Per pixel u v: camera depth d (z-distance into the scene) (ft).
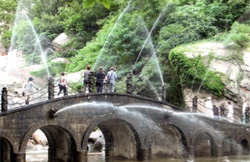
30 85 82.89
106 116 74.49
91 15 160.66
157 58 120.06
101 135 103.14
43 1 192.65
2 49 183.21
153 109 81.51
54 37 176.76
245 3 131.34
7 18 188.44
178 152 86.89
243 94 101.76
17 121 64.69
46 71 147.84
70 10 172.14
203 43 116.78
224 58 107.24
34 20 179.93
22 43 172.55
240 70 104.58
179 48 112.16
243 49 109.29
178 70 110.42
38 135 103.96
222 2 134.62
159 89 115.24
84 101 72.33
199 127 88.07
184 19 128.47
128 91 79.71
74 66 140.97
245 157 89.35
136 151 80.59
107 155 88.28
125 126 80.12
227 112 99.19
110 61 127.95
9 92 114.11
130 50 124.06
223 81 102.94
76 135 70.95
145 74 116.88
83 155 71.10
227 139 93.76
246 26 118.62
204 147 92.63
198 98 105.09
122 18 129.90
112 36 130.52
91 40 156.15
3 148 69.21
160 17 128.26
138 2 130.93
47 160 80.02
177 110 85.51
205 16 129.80
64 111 69.72
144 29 125.39
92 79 75.20
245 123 97.04
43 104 67.46
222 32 124.77
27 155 89.10
